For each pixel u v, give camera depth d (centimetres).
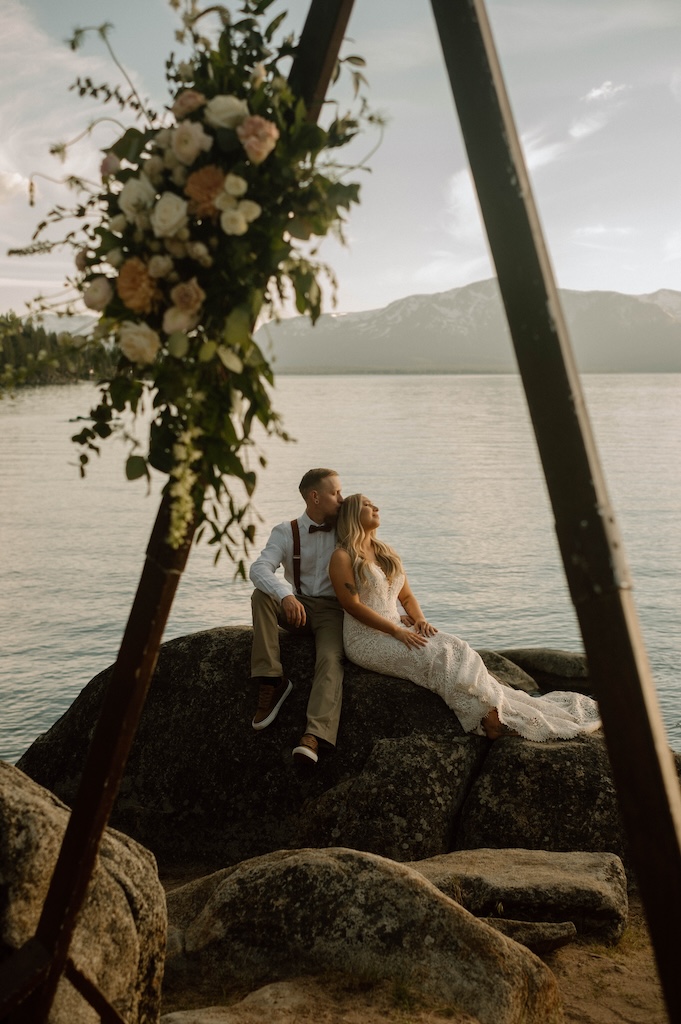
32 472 4969
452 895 414
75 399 13325
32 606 1998
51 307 240
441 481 4556
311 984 338
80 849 238
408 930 348
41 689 1442
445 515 3406
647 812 172
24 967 235
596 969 399
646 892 173
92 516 3419
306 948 354
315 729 550
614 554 176
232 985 355
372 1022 310
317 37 231
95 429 246
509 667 727
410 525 3158
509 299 183
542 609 1945
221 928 373
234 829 557
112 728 237
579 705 589
